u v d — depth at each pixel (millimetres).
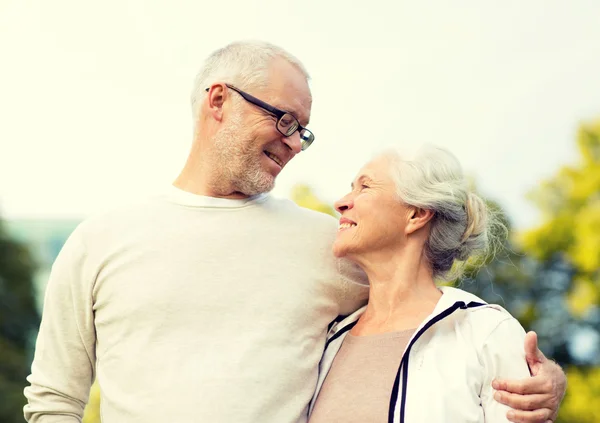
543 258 12531
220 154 3084
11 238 19344
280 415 2836
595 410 11742
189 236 3016
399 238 2963
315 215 3203
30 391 3020
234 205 3104
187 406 2760
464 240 3027
